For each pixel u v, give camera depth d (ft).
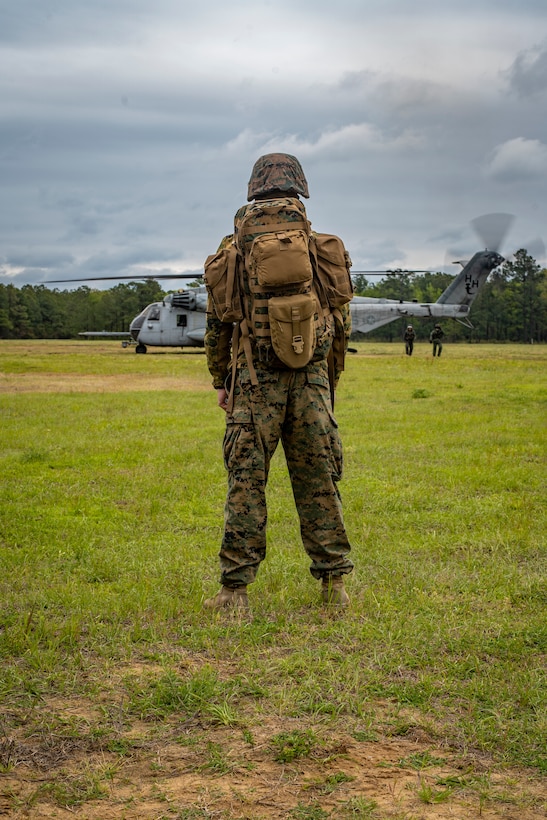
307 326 11.83
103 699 9.50
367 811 7.27
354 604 12.78
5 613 12.39
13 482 23.76
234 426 12.44
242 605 12.42
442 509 20.44
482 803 7.43
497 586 13.85
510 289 367.66
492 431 34.35
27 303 385.29
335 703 9.34
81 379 69.41
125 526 18.61
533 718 9.04
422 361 103.60
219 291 12.17
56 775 7.91
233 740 8.55
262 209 12.07
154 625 11.74
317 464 12.59
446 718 9.10
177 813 7.29
